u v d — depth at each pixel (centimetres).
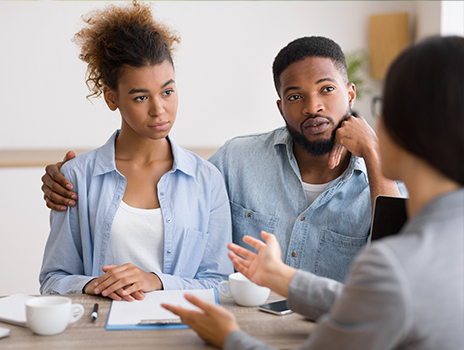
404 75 61
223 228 140
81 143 428
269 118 467
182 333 87
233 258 95
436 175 61
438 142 58
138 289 109
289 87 133
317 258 142
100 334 86
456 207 60
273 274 89
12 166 296
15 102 413
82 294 112
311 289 86
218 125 462
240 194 152
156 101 121
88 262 132
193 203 137
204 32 452
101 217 131
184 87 455
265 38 458
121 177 133
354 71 438
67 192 131
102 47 125
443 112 58
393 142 63
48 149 423
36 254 300
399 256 57
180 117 458
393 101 61
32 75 413
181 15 448
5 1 400
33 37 410
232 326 78
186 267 136
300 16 457
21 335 87
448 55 59
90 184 133
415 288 56
